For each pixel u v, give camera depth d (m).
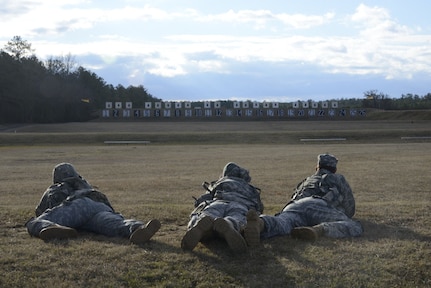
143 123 97.81
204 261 7.41
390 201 13.44
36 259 7.39
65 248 7.84
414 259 7.61
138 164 29.72
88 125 93.38
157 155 36.66
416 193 15.39
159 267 7.20
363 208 11.38
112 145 50.00
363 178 19.56
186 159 32.81
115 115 111.12
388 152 35.69
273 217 8.56
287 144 50.47
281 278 6.93
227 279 6.91
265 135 57.22
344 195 9.74
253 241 7.82
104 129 82.62
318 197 9.45
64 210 8.77
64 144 51.81
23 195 16.61
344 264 7.36
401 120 99.62
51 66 129.38
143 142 53.28
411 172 21.70
